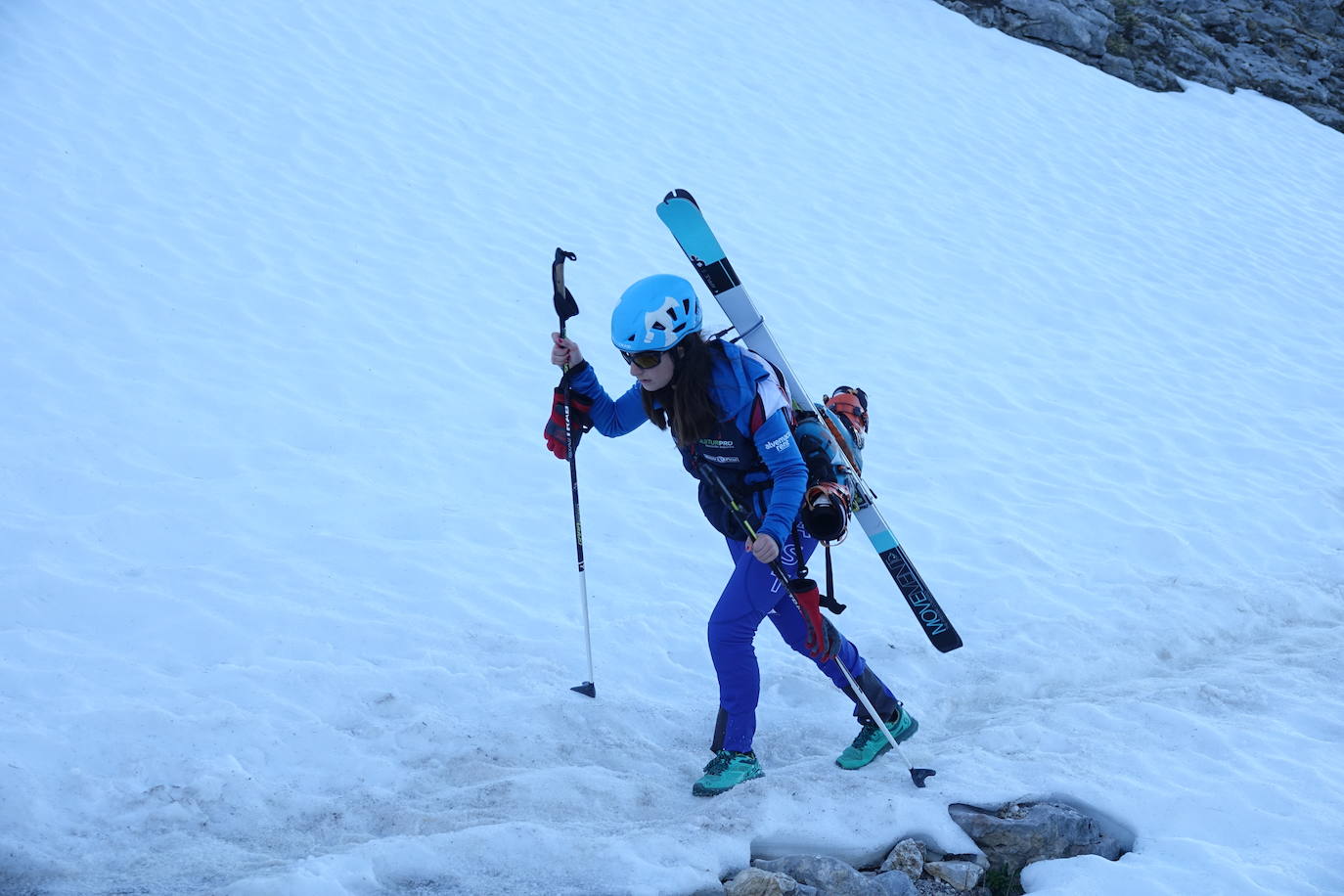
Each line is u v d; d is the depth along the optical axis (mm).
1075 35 17891
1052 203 13352
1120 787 4051
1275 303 11648
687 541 6547
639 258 10422
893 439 8086
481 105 12766
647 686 5023
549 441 4441
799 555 3924
